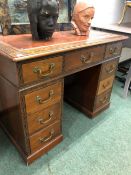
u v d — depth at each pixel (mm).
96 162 1045
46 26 854
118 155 1101
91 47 996
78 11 1059
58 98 962
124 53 2451
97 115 1476
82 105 1476
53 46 823
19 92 739
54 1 812
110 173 982
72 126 1333
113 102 1695
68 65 904
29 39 924
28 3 800
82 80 1363
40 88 817
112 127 1348
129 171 1000
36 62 730
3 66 783
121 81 2117
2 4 923
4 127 1175
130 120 1440
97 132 1287
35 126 916
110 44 1160
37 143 992
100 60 1143
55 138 1113
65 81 1486
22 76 709
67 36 1080
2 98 996
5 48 754
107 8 1772
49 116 966
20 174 946
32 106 831
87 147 1147
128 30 1485
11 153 1064
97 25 1697
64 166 1008
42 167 994
